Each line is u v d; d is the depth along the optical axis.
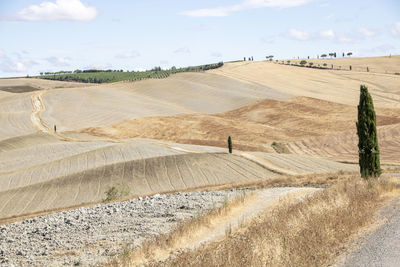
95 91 185.50
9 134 121.88
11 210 50.78
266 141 108.19
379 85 199.88
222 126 128.62
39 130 125.88
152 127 130.00
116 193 46.06
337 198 14.31
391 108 136.38
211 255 9.20
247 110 152.75
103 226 16.30
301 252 8.75
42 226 17.95
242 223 13.83
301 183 28.47
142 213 18.92
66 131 125.25
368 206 13.40
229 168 62.50
